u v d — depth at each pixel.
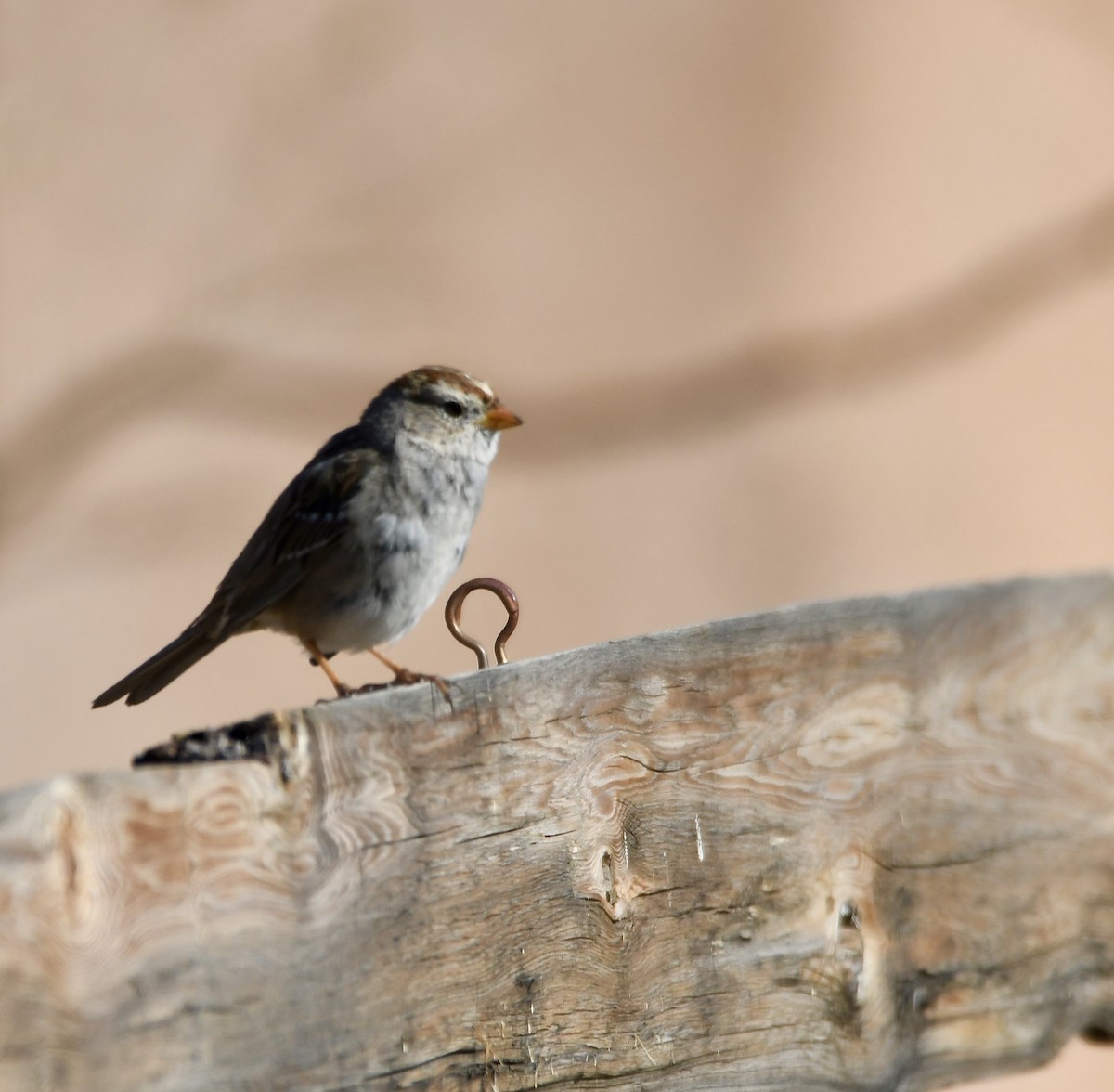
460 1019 3.96
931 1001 4.81
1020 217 16.88
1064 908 4.96
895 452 16.42
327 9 15.44
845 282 16.67
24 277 14.62
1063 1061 12.43
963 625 4.95
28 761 14.01
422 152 15.70
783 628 4.74
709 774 4.61
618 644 4.49
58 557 14.48
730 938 4.55
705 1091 4.43
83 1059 3.20
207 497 14.88
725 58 16.61
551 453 16.00
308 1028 3.61
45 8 14.66
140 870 3.33
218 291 15.14
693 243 16.47
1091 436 16.48
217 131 15.23
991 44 17.16
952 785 4.88
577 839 4.30
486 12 15.84
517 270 15.91
